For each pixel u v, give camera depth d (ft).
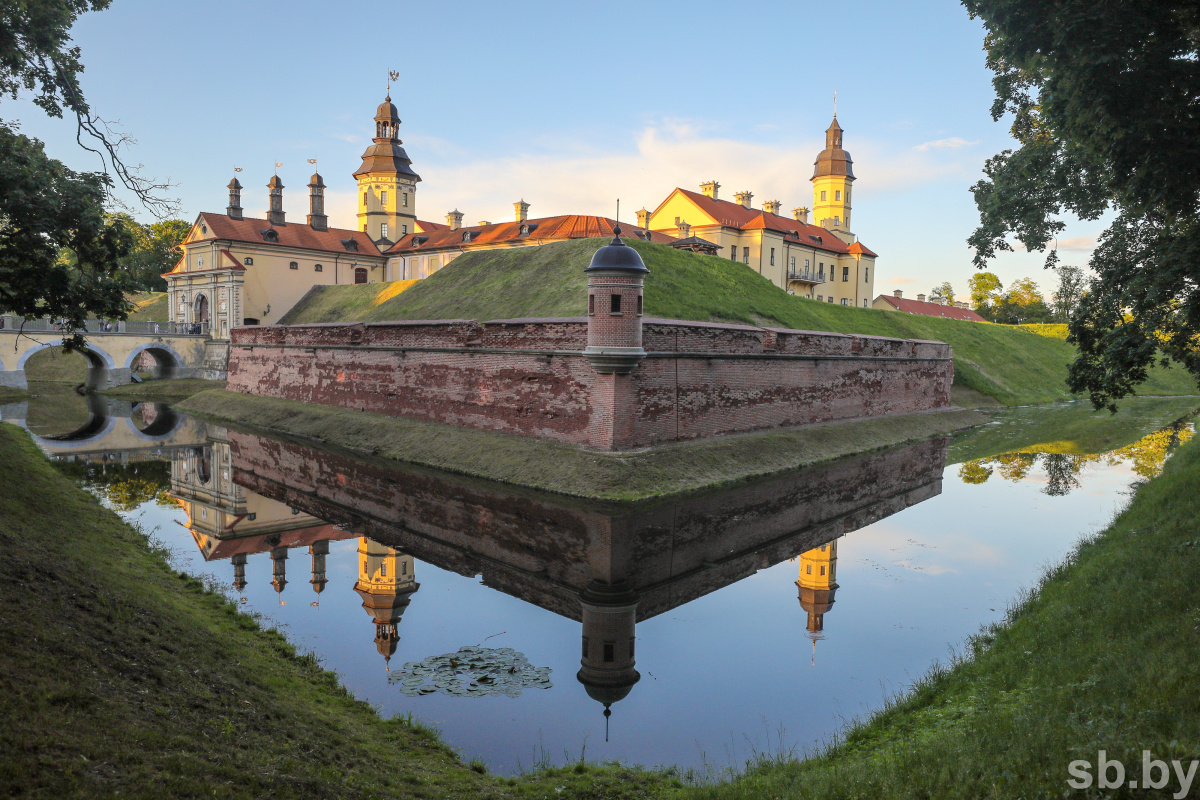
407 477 89.45
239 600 49.88
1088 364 57.62
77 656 27.25
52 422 140.77
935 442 126.82
